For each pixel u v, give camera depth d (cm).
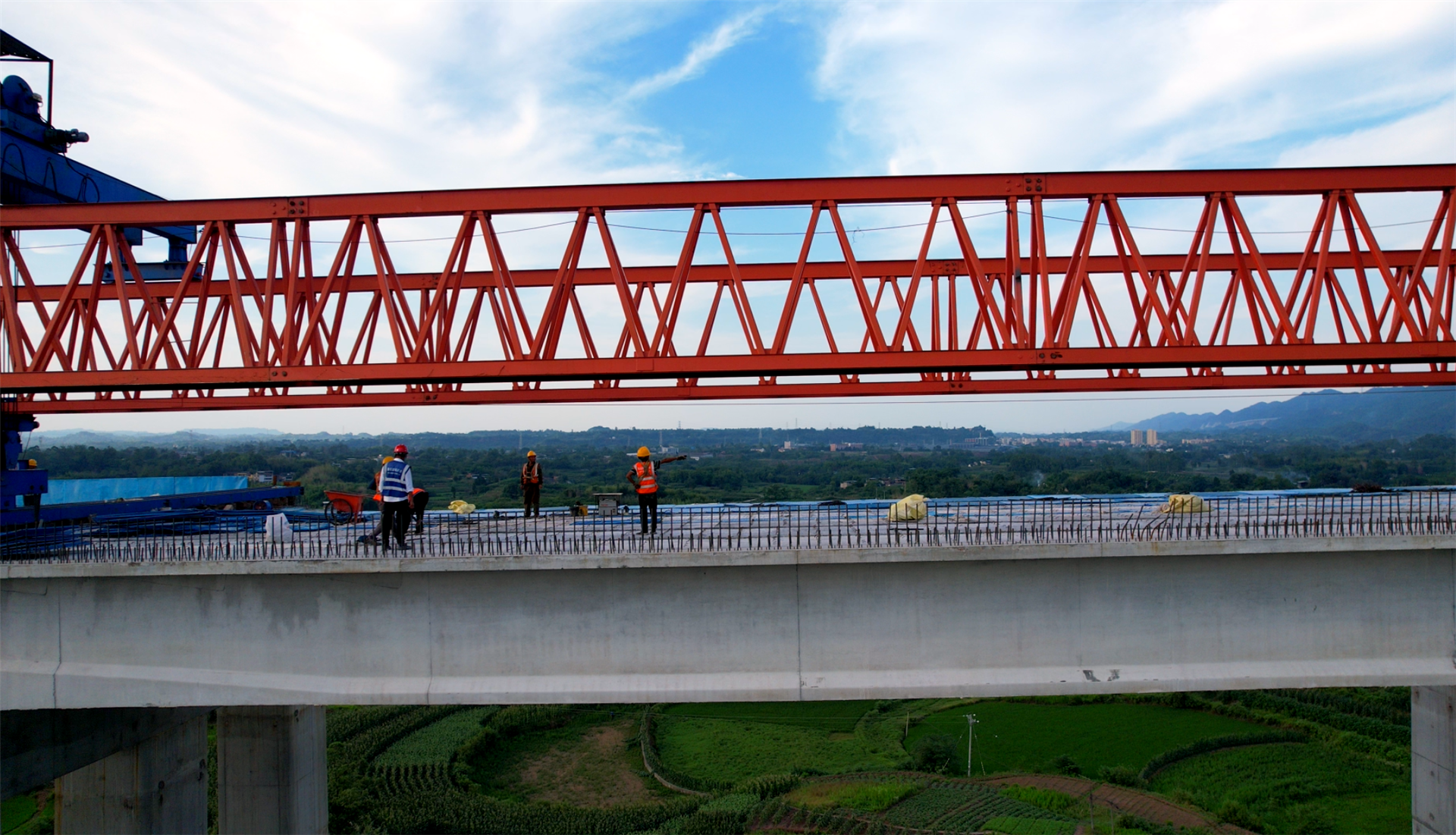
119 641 1230
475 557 1161
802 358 1508
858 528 1486
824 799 2830
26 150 1748
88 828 1608
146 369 1532
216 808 2431
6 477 1686
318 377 1522
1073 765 3061
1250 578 1229
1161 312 1484
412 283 1970
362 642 1209
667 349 1528
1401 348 1466
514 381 1562
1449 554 1246
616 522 1697
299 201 1535
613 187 1530
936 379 1816
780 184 1520
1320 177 1484
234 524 1667
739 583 1203
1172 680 1206
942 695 1188
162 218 1541
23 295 1944
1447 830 1617
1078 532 1338
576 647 1202
